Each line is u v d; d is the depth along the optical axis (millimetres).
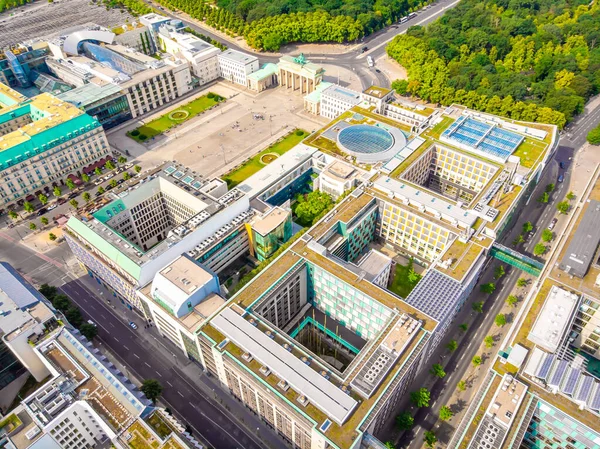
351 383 146250
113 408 146125
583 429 134875
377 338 161000
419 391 167000
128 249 195625
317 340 199875
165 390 178000
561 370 146250
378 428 154750
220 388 179500
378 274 191750
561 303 168000
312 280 195500
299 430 143750
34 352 171625
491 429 135625
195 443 140375
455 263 192000
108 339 196750
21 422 144625
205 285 178375
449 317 181250
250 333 160375
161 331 194625
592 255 187750
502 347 162125
